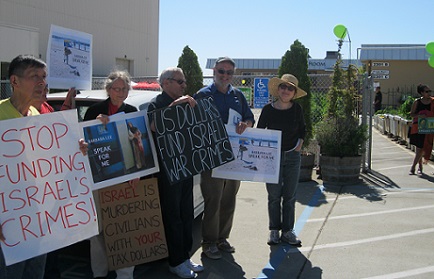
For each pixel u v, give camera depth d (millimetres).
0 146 2789
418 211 6262
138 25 27312
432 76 26828
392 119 14875
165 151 3938
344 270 4379
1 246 2793
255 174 4605
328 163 7965
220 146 4137
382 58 27000
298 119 4914
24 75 2850
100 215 3924
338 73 8469
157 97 4191
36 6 19578
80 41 4230
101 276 4078
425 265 4461
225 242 4867
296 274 4305
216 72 4500
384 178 8430
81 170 3068
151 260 4031
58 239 2979
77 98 4664
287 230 5078
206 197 4539
